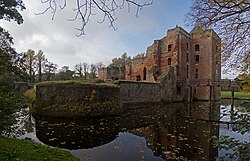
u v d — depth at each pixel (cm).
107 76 4034
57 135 1035
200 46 3606
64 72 5253
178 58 3406
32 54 4288
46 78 4816
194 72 3659
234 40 500
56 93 1531
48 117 1488
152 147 855
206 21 495
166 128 1217
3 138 676
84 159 721
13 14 1030
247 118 337
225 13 425
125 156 755
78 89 1518
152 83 2661
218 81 3700
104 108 1565
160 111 1948
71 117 1466
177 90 3366
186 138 996
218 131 1115
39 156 536
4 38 1075
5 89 766
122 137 1021
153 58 3562
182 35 3475
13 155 493
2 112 661
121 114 1716
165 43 3575
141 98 2447
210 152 791
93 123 1335
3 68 905
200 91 3500
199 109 2108
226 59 555
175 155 766
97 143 916
